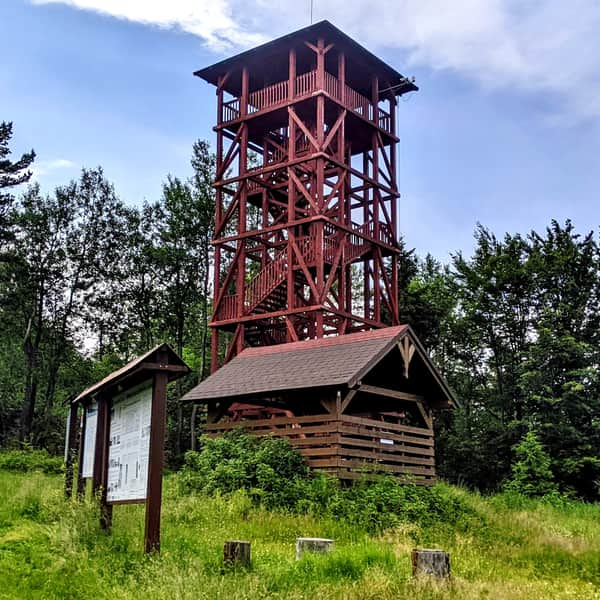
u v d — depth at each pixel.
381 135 35.19
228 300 32.91
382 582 11.16
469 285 45.03
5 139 43.09
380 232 34.53
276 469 20.50
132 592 10.45
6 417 50.34
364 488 19.91
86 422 16.28
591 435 39.22
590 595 12.20
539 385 40.12
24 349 47.31
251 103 34.00
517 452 35.66
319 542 13.23
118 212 49.50
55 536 12.97
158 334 51.28
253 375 23.75
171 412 48.00
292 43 32.66
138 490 12.66
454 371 48.53
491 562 14.79
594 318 42.53
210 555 12.49
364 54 33.56
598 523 22.06
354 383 20.80
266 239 36.00
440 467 41.06
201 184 48.47
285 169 34.00
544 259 43.62
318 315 29.44
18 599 10.15
